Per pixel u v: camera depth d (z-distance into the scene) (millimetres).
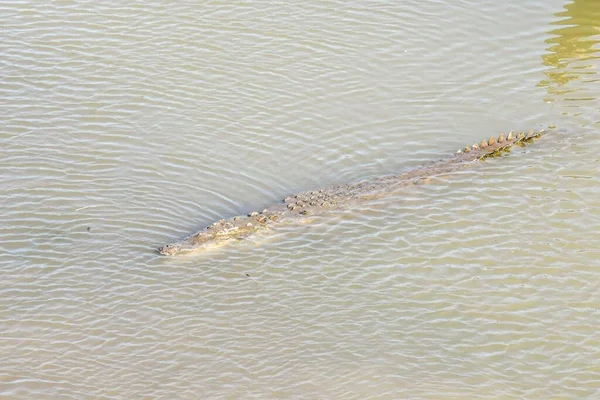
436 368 18625
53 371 18688
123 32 31188
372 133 26781
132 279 21297
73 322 20000
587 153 25344
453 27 31438
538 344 19172
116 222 23203
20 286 21000
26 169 25094
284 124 27062
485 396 17875
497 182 24438
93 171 25125
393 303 20453
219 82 28812
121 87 28625
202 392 18094
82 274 21438
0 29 31312
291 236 22844
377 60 29828
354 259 21938
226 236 22594
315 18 31922
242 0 32906
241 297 20766
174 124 27062
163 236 22797
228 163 25609
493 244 22141
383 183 24719
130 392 18125
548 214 23031
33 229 22859
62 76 29078
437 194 24141
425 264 21641
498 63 29625
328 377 18438
